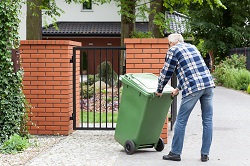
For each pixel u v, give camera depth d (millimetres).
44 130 12914
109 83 25797
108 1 24391
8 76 11508
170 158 10398
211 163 10227
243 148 11609
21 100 11914
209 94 10391
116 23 48969
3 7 11273
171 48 10352
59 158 10359
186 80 10266
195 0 25797
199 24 44125
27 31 25094
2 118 11516
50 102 12891
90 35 46531
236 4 44125
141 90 10516
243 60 36719
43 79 12867
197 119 16078
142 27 45938
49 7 24938
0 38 11383
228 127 14547
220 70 35750
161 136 12047
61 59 12820
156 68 12148
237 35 44312
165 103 10734
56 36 46344
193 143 12094
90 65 42844
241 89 30641
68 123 12898
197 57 10336
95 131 13516
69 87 12930
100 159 10336
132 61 12188
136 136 10773
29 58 12844
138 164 10016
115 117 16547
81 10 49031
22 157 10422
